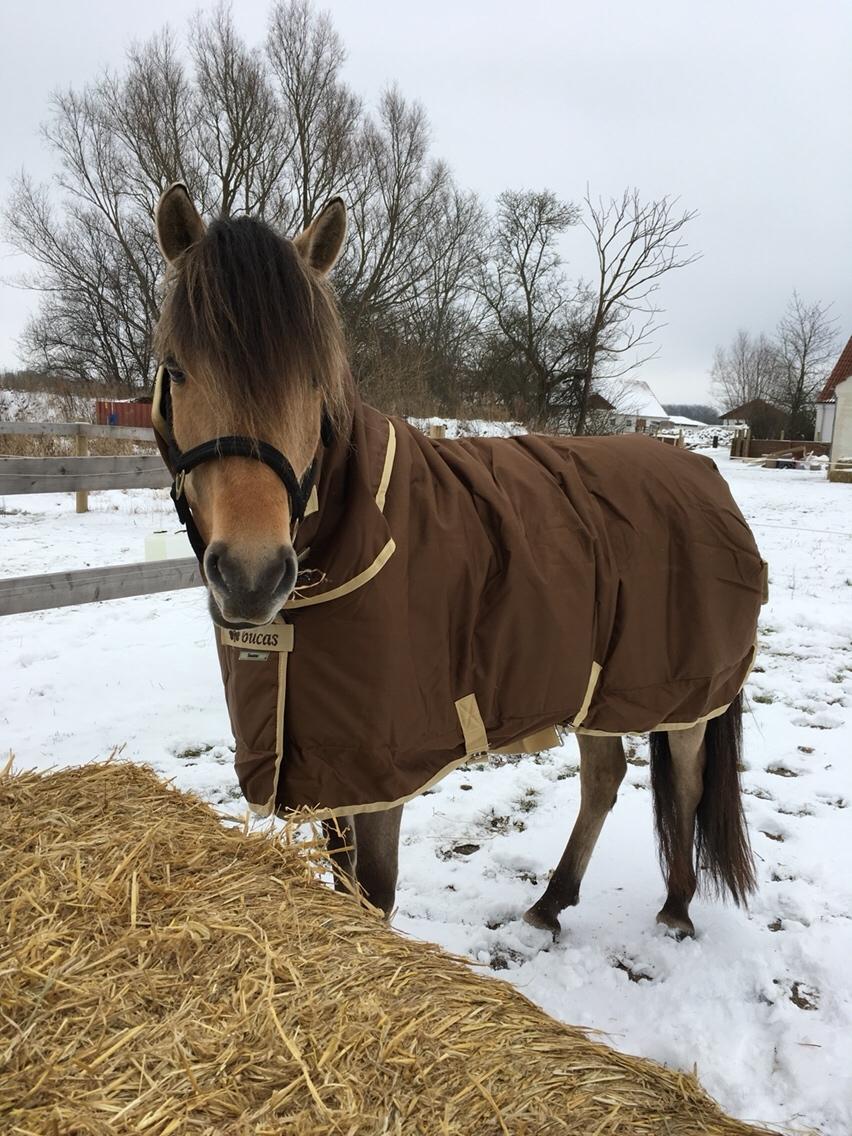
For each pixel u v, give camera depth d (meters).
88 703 4.04
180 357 1.41
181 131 21.61
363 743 1.63
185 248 1.67
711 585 2.18
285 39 20.31
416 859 2.82
